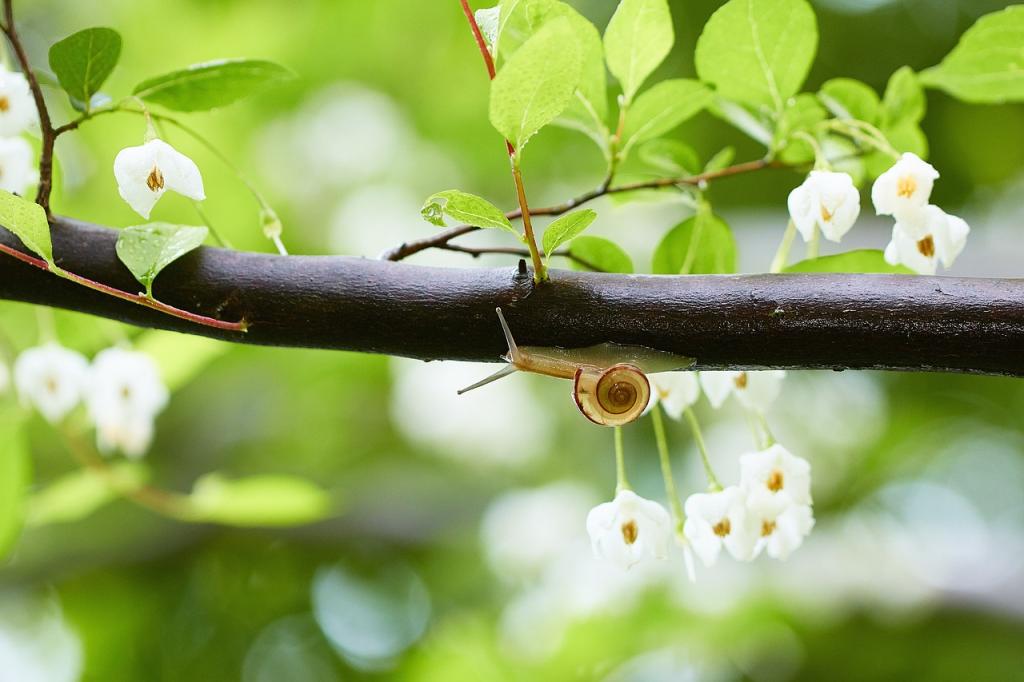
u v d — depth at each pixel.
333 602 1.69
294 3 1.78
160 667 1.60
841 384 1.74
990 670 1.44
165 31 1.79
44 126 0.81
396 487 1.74
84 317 0.94
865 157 0.88
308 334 0.80
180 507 0.99
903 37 1.58
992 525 1.95
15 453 0.95
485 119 1.78
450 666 1.47
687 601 1.41
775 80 0.86
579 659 1.41
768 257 1.43
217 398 1.73
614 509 0.82
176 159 0.81
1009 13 0.88
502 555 1.58
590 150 1.69
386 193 1.81
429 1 1.76
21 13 1.73
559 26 0.76
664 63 1.56
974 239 1.58
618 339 0.79
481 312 0.80
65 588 1.59
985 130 1.58
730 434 1.66
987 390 1.76
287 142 1.79
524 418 1.72
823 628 1.45
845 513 1.76
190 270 0.81
